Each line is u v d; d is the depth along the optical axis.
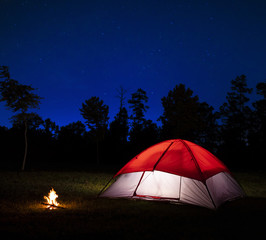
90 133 33.12
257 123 39.06
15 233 4.82
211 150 42.97
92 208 7.07
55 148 42.84
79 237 4.69
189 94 36.66
